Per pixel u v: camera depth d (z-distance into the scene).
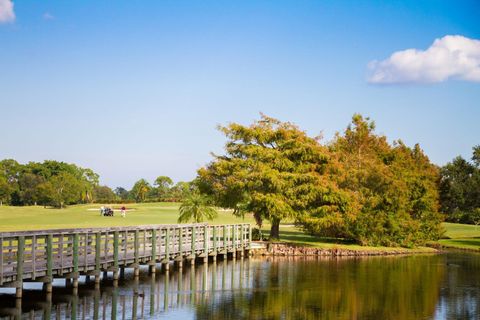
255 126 59.59
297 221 60.44
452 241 72.62
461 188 94.94
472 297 33.81
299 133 59.38
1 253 27.03
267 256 53.75
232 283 37.31
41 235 29.53
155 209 127.19
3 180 192.88
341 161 65.50
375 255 56.09
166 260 41.16
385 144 75.81
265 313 28.91
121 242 36.94
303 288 36.03
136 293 33.06
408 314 29.31
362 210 60.00
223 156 60.72
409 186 64.31
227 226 50.41
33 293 31.50
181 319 27.17
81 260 32.97
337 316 28.62
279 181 55.56
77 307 28.78
